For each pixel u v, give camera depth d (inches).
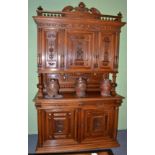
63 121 89.8
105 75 108.2
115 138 98.1
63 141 91.1
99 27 91.0
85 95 95.5
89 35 91.1
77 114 90.4
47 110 87.4
